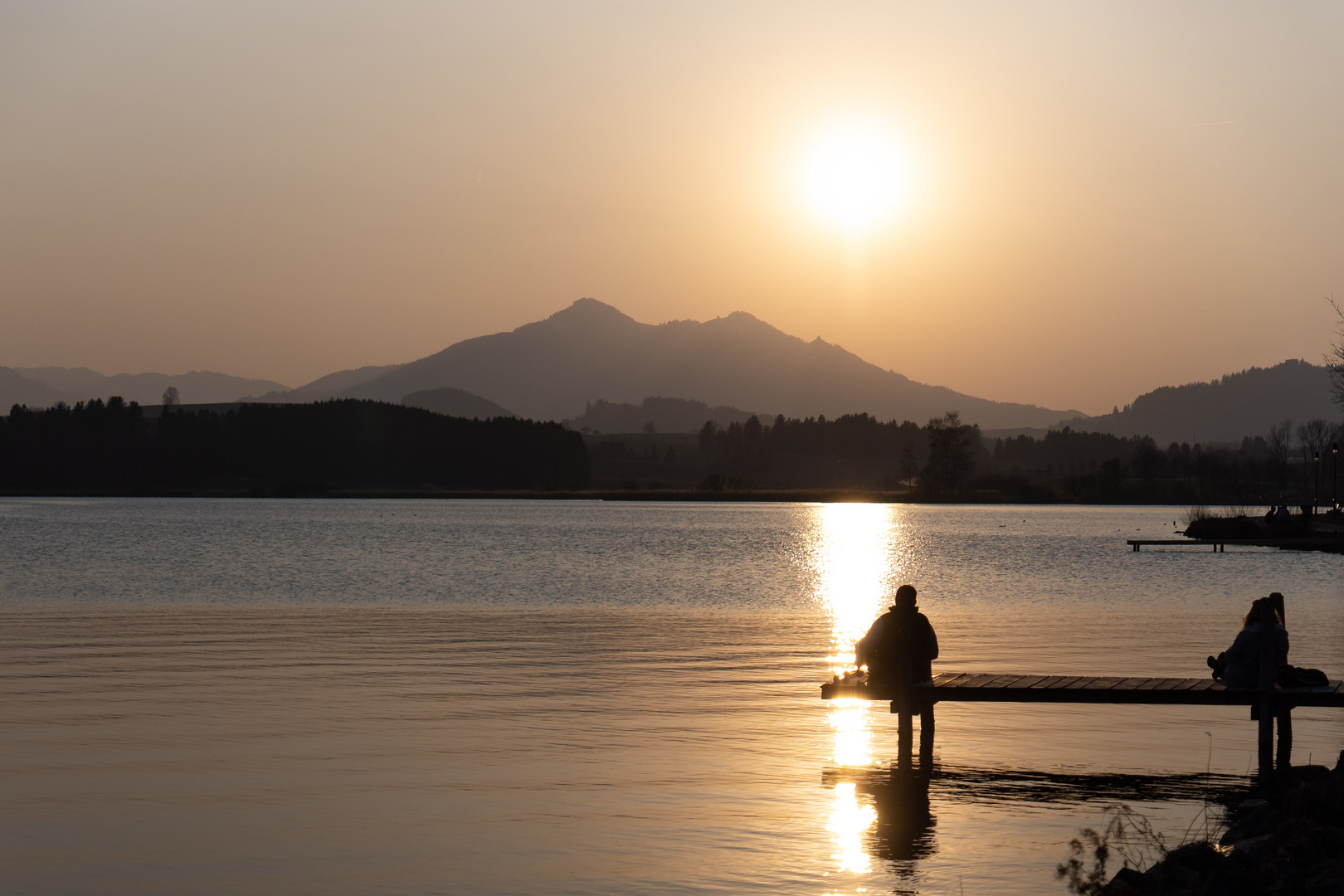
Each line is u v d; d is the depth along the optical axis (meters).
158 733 18.45
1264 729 16.38
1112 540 101.31
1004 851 12.77
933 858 12.52
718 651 28.48
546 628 33.38
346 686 22.94
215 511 164.88
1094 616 37.81
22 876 11.90
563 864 12.25
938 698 17.08
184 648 28.36
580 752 17.30
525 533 105.56
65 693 21.94
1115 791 15.38
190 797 14.74
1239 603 43.00
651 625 34.50
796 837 13.23
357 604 40.56
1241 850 11.58
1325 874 10.21
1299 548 85.31
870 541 98.38
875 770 16.45
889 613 17.41
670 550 80.00
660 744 17.92
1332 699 16.05
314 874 11.94
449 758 16.86
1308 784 13.12
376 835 13.27
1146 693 17.02
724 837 13.23
